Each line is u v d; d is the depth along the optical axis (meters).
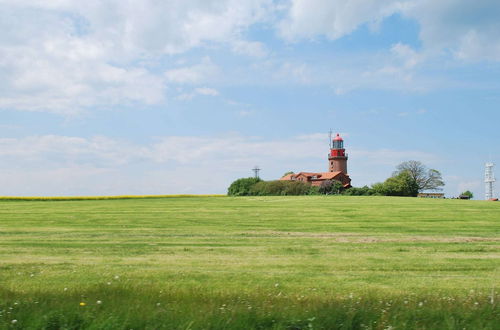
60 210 53.44
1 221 41.88
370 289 14.36
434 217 43.97
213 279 16.33
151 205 61.34
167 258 22.06
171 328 7.62
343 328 7.80
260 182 111.62
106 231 34.31
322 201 66.31
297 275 17.38
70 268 18.89
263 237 30.80
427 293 13.27
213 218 44.38
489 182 130.75
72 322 7.95
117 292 10.74
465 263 20.48
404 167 126.94
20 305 9.05
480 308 8.72
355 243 27.73
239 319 7.89
